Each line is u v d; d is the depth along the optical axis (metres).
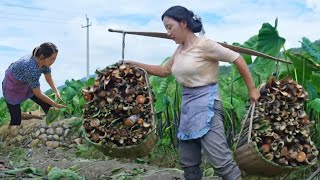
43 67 6.95
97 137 4.73
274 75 4.71
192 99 4.35
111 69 4.74
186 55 4.34
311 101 6.55
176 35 4.34
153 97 4.74
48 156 9.55
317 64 7.13
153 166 7.65
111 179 6.14
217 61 4.35
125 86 4.68
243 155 4.39
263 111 4.40
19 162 7.91
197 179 4.57
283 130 4.41
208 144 4.31
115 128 4.67
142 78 4.68
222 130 4.36
